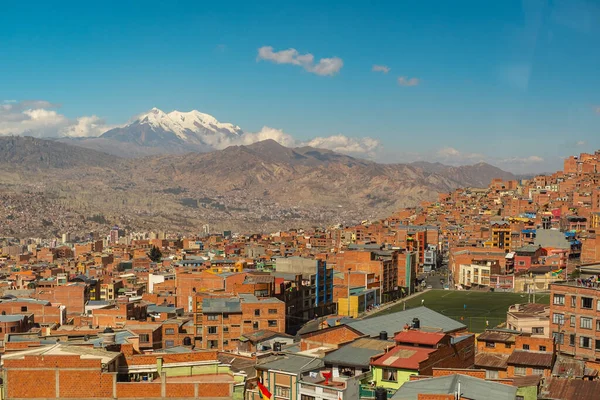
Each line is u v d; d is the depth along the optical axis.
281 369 101.56
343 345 112.44
